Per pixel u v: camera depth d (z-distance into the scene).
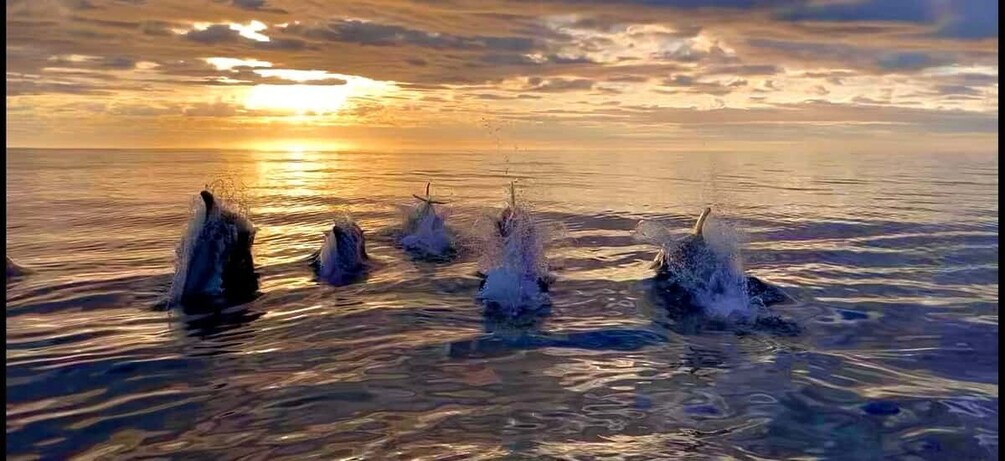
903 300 9.03
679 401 5.70
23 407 5.53
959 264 11.42
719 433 5.13
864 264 11.41
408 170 37.53
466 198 22.20
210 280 9.04
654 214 17.75
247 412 5.43
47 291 9.10
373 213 17.89
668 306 8.60
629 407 5.58
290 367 6.41
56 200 20.48
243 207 10.28
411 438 5.00
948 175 30.52
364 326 7.69
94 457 4.75
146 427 5.19
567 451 4.83
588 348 7.03
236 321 7.84
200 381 6.06
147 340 7.17
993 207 19.42
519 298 8.85
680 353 6.90
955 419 5.38
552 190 24.67
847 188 25.17
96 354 6.73
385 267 10.66
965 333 7.64
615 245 13.04
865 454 4.82
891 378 6.25
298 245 12.77
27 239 13.44
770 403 5.68
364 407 5.53
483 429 5.16
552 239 13.58
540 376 6.24
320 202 20.78
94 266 10.70
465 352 6.86
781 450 4.88
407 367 6.43
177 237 13.72
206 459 4.72
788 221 16.53
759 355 6.87
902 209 18.89
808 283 9.93
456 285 9.55
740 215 17.62
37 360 6.56
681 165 40.22
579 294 9.13
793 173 32.69
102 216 16.92
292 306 8.46
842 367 6.52
